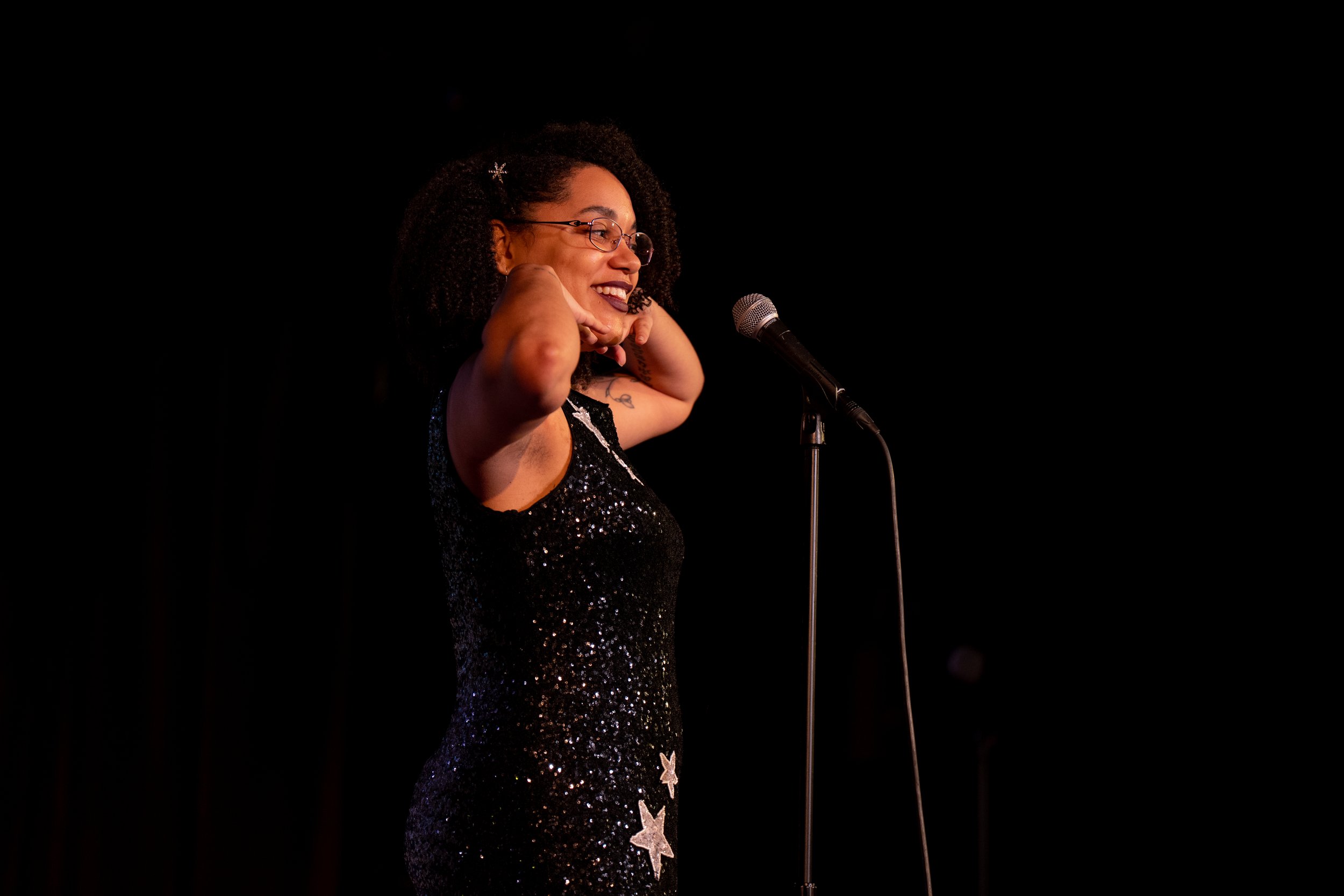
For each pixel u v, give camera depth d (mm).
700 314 6367
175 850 6016
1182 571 5645
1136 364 5801
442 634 6430
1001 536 6098
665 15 5723
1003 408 6125
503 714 2074
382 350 6523
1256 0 5039
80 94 5781
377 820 6316
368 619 6445
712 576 6254
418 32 5750
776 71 5961
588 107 6047
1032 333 6078
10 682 5836
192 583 6195
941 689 6109
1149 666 5672
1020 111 5781
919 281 6262
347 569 6371
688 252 6336
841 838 6008
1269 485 5461
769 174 6273
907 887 5914
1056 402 6008
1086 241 5867
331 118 6082
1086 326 5941
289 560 6285
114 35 5609
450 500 2145
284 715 6195
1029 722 5895
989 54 5625
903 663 2529
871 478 6285
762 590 6230
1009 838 5840
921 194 6172
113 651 6031
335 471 6406
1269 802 5316
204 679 6117
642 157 6180
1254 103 5285
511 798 2025
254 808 6090
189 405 6246
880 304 6312
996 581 6086
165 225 6160
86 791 5895
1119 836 5609
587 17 5734
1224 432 5586
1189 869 5434
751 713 6129
